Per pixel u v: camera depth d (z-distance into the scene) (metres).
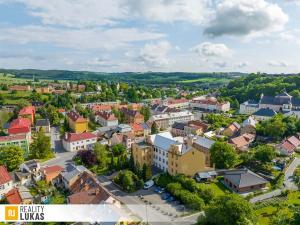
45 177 120.12
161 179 121.25
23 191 106.12
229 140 159.25
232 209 77.69
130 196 108.00
